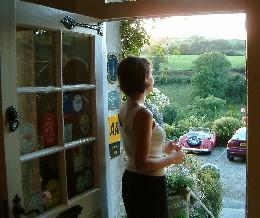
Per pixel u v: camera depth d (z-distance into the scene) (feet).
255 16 7.92
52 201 7.91
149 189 7.98
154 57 16.26
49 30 7.71
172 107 26.40
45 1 9.66
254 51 7.97
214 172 17.60
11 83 6.34
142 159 7.64
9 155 6.29
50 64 7.93
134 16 8.80
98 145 9.21
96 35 9.03
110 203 9.77
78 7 9.17
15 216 6.42
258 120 8.01
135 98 8.15
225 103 28.58
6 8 6.26
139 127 7.70
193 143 26.37
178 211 11.94
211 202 16.29
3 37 6.19
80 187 8.82
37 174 7.55
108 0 9.98
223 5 8.16
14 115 6.34
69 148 8.34
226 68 28.91
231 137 28.19
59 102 7.95
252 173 8.11
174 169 13.74
